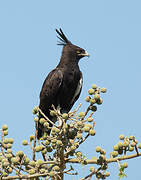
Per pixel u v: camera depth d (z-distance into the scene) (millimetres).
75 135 9867
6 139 9078
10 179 8414
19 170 8438
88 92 9867
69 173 8844
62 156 9344
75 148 9242
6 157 8664
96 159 8695
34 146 9672
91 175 8484
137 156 8430
